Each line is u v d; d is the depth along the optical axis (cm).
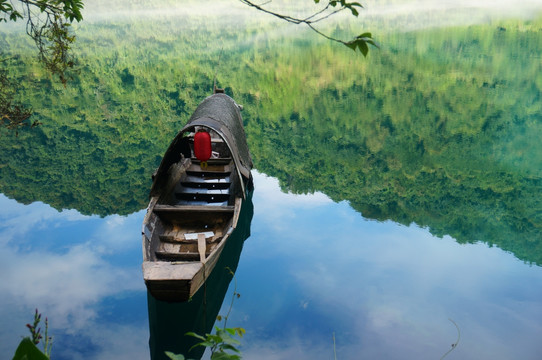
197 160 1029
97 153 1338
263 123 1666
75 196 1050
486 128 1573
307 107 1845
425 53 2641
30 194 1057
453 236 874
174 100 1873
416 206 1022
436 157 1347
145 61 2505
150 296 683
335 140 1508
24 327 604
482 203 1034
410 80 2162
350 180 1188
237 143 935
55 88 1945
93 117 1656
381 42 2930
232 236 797
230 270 761
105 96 1897
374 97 1947
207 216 800
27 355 180
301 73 2303
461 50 2684
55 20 623
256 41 3078
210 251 703
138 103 1830
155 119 1652
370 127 1622
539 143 1429
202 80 2166
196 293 643
